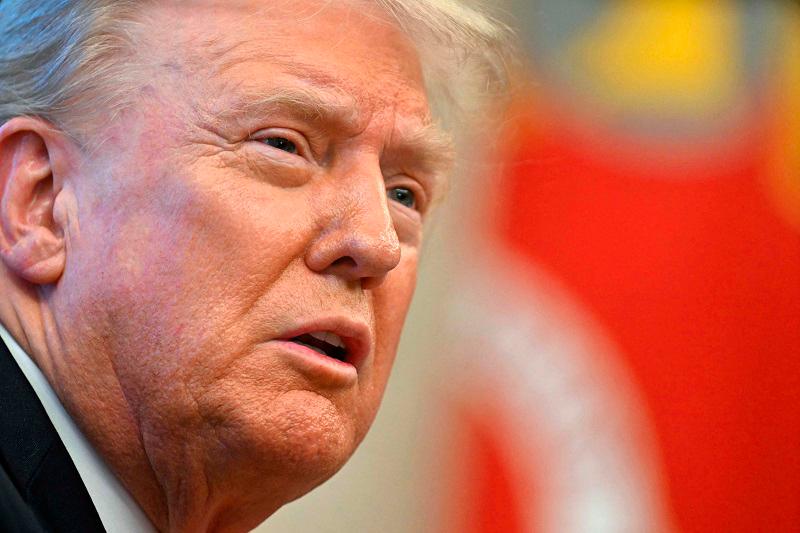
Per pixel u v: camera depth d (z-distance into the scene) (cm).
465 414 928
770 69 947
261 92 415
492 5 523
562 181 920
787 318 913
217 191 409
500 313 920
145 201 409
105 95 415
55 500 396
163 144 411
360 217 422
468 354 928
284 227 413
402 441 933
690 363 911
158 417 409
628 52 938
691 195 925
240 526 455
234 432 407
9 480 382
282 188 420
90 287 410
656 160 932
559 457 905
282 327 411
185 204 407
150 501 433
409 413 938
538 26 926
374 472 927
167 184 409
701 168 930
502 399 921
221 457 414
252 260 409
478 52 510
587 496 896
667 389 909
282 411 409
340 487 921
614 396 906
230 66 417
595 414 907
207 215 407
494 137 568
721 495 895
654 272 919
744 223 925
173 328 405
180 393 405
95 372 411
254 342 409
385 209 429
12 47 433
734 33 949
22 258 414
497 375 922
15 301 421
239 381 406
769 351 909
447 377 932
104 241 409
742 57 947
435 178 491
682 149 933
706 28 944
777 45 950
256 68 418
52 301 418
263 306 410
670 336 914
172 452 414
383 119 442
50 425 402
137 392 409
